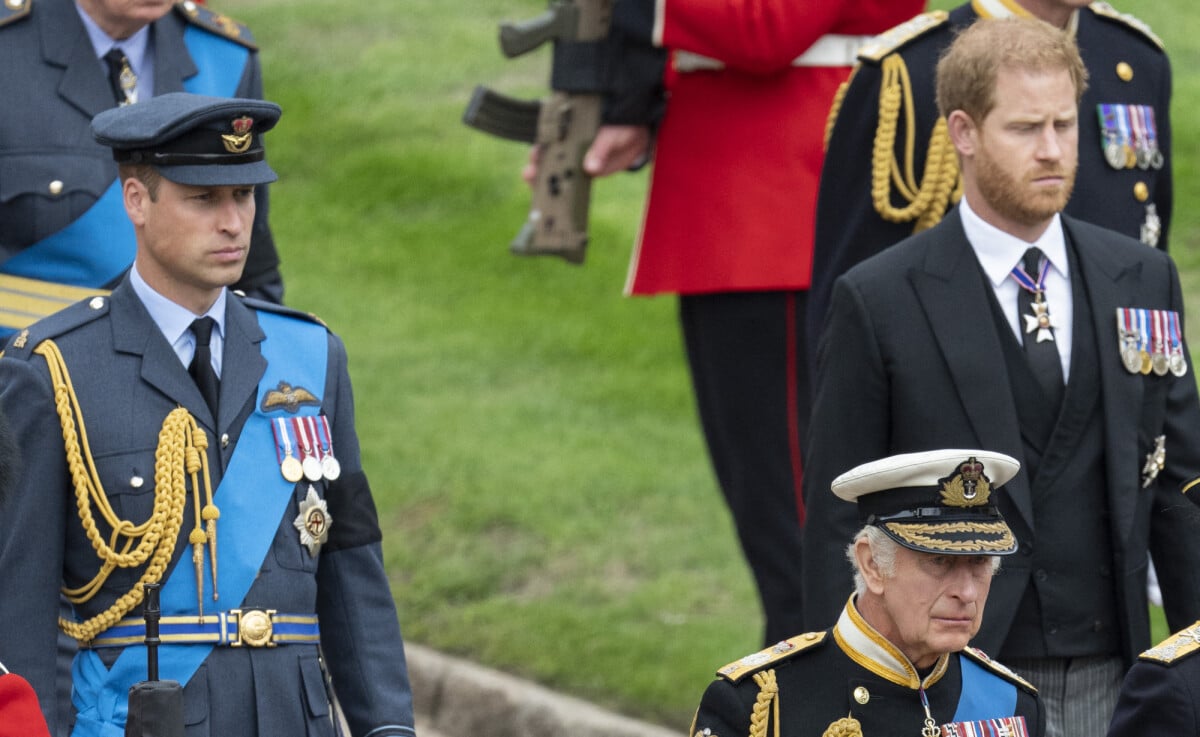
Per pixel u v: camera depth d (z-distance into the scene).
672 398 39.19
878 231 20.98
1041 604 18.25
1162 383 18.84
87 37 22.27
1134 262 19.05
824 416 18.77
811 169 24.80
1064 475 18.34
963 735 15.73
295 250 49.19
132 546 16.41
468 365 41.44
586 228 26.09
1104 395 18.45
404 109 57.47
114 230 21.95
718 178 24.92
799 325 24.86
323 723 16.75
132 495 16.42
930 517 15.15
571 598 30.56
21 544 16.25
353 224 50.69
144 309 16.89
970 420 18.23
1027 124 18.06
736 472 25.59
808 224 24.69
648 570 31.33
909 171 20.77
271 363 17.28
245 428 16.92
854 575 18.17
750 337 25.08
